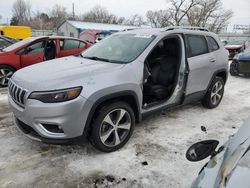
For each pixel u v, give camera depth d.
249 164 1.45
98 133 3.15
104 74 3.19
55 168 3.01
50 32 45.19
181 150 3.48
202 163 3.17
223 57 5.09
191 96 4.46
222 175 1.50
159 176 2.92
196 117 4.71
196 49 4.48
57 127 2.94
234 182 1.37
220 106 5.43
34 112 2.89
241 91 6.97
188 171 3.02
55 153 3.32
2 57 6.52
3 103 5.25
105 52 4.05
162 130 4.08
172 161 3.21
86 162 3.14
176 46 4.20
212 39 4.97
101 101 3.06
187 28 4.55
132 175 2.93
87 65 3.51
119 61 3.62
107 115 3.18
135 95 3.44
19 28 19.75
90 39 17.14
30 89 2.96
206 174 1.69
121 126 3.40
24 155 3.26
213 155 1.89
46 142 2.98
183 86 4.22
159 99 4.00
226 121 4.58
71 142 3.01
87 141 3.63
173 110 5.04
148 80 4.08
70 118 2.88
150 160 3.22
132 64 3.51
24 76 3.29
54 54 7.23
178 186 2.77
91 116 3.03
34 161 3.14
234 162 1.54
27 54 6.85
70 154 3.30
